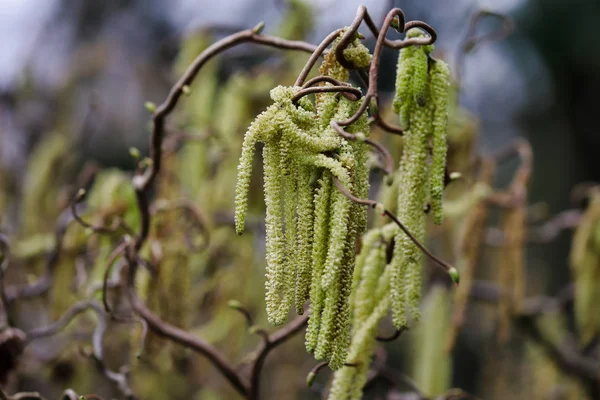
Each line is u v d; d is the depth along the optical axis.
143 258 0.68
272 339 0.63
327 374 1.27
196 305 0.94
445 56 0.92
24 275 1.03
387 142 0.86
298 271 0.47
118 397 0.99
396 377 0.68
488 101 2.23
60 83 1.73
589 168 2.18
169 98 0.61
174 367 0.85
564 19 2.14
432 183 0.49
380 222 0.64
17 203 1.42
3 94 1.60
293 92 0.47
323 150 0.47
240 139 0.98
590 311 0.88
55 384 0.94
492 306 1.11
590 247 0.87
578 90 2.18
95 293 0.73
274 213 0.47
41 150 1.28
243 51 1.02
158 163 0.64
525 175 0.81
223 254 0.93
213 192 0.95
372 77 0.48
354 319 0.56
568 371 1.08
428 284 0.92
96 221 0.79
